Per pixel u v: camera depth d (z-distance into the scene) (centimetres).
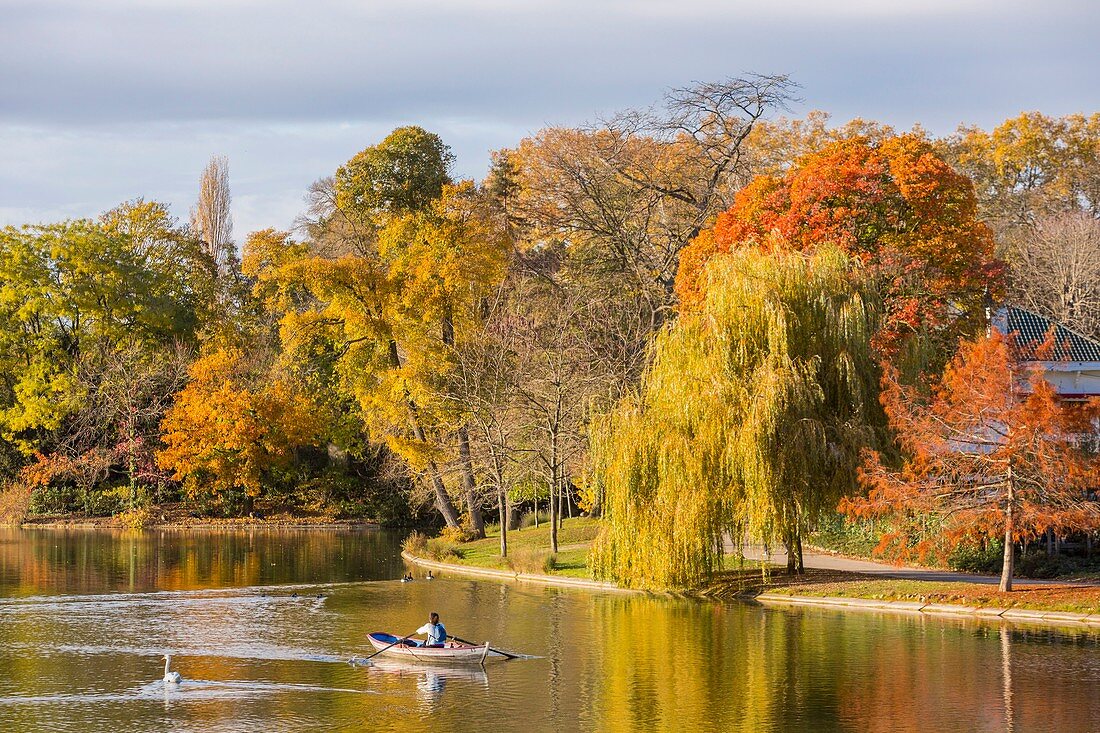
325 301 10144
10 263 12669
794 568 6888
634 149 12469
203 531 11931
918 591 6119
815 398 6156
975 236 7850
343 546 10369
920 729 3769
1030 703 4050
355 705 4106
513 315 10388
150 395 13038
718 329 6325
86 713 3975
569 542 9219
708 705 4088
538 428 8806
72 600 6612
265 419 12419
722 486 6238
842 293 6469
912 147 8050
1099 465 5675
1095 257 11838
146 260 13788
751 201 8488
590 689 4338
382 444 12788
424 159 12162
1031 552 6844
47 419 12788
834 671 4556
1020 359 6781
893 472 5900
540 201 13062
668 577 6284
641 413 6569
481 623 5794
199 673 4594
